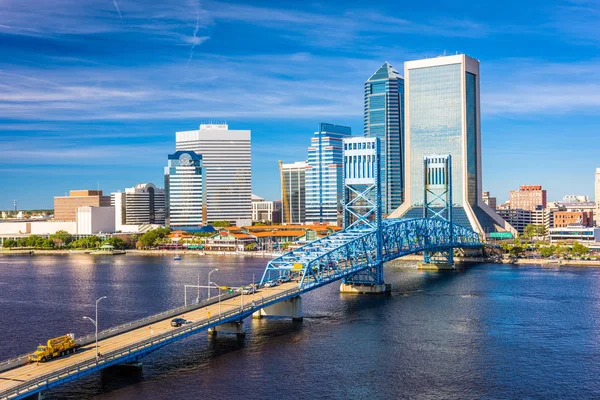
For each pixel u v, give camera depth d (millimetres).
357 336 192875
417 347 180500
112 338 162250
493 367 162375
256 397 141000
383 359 168875
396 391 145500
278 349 177500
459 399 141000
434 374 157000
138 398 138875
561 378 154125
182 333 164750
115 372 156875
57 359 143750
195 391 143750
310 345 181750
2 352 181250
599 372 158375
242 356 170625
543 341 187375
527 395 143375
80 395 140250
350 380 152375
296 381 151125
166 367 160375
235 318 185500
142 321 179250
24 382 127125
